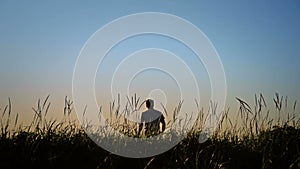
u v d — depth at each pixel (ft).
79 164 24.76
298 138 28.07
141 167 25.36
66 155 24.88
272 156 26.32
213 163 25.34
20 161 24.08
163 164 25.54
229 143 28.32
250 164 26.23
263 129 29.48
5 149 24.47
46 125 26.89
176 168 25.12
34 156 24.38
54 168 24.23
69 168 24.43
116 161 25.26
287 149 26.84
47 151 24.94
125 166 25.38
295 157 25.89
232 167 25.84
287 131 28.99
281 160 26.20
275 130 29.19
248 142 28.89
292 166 25.59
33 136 25.59
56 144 25.35
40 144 25.13
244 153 26.89
